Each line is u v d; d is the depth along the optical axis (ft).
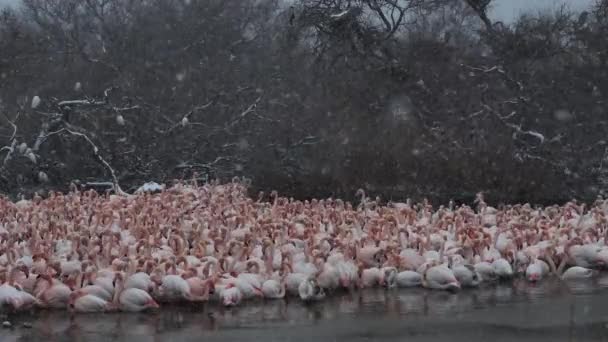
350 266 55.47
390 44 127.34
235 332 43.55
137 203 79.61
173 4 144.56
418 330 43.98
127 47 127.13
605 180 107.04
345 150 102.01
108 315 47.50
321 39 130.93
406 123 109.40
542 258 62.13
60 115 104.17
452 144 104.68
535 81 119.24
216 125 116.16
